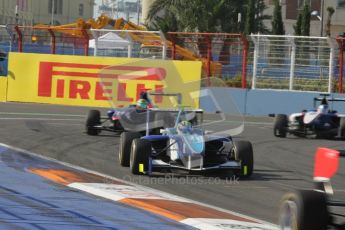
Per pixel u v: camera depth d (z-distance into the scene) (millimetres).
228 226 23828
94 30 83625
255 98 79375
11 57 82438
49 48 90500
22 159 39938
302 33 127625
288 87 80000
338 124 58125
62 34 91562
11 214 24469
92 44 89312
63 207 26281
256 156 45844
